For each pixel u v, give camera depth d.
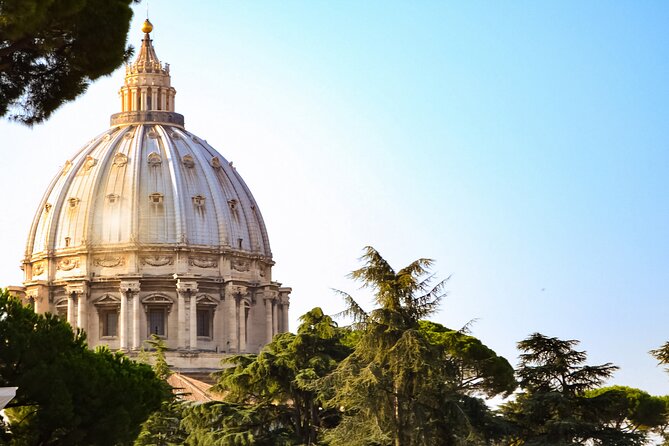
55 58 82.88
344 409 167.38
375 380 140.50
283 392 186.75
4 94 83.62
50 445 112.19
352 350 189.12
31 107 84.31
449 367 149.38
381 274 148.88
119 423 113.00
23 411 112.94
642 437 162.75
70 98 84.19
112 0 80.31
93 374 112.88
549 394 161.75
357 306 147.12
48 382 108.88
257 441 179.88
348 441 148.75
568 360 166.62
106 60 81.75
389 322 145.25
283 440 179.00
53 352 112.25
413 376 144.38
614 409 174.75
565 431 158.62
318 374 181.50
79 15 79.44
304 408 184.88
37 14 74.94
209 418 183.88
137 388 118.50
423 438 144.00
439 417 146.38
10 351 109.69
